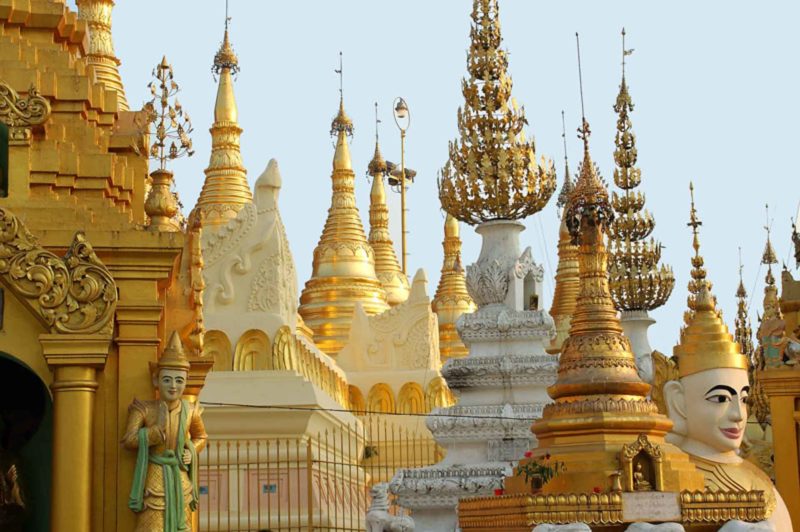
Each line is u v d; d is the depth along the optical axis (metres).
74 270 16.94
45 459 18.88
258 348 34.47
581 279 21.62
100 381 17.17
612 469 19.73
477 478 25.92
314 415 33.38
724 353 22.28
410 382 44.12
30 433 19.05
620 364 20.80
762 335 27.09
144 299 17.39
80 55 21.55
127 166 21.33
